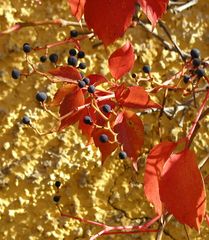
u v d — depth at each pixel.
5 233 0.85
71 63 0.75
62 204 0.87
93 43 0.88
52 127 0.86
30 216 0.86
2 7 0.85
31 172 0.86
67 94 0.75
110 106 0.75
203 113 0.81
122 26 0.67
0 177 0.85
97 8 0.67
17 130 0.86
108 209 0.88
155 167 0.70
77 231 0.87
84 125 0.76
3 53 0.85
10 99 0.86
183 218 0.68
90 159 0.87
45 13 0.87
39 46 0.86
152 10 0.67
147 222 0.86
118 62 0.75
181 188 0.68
